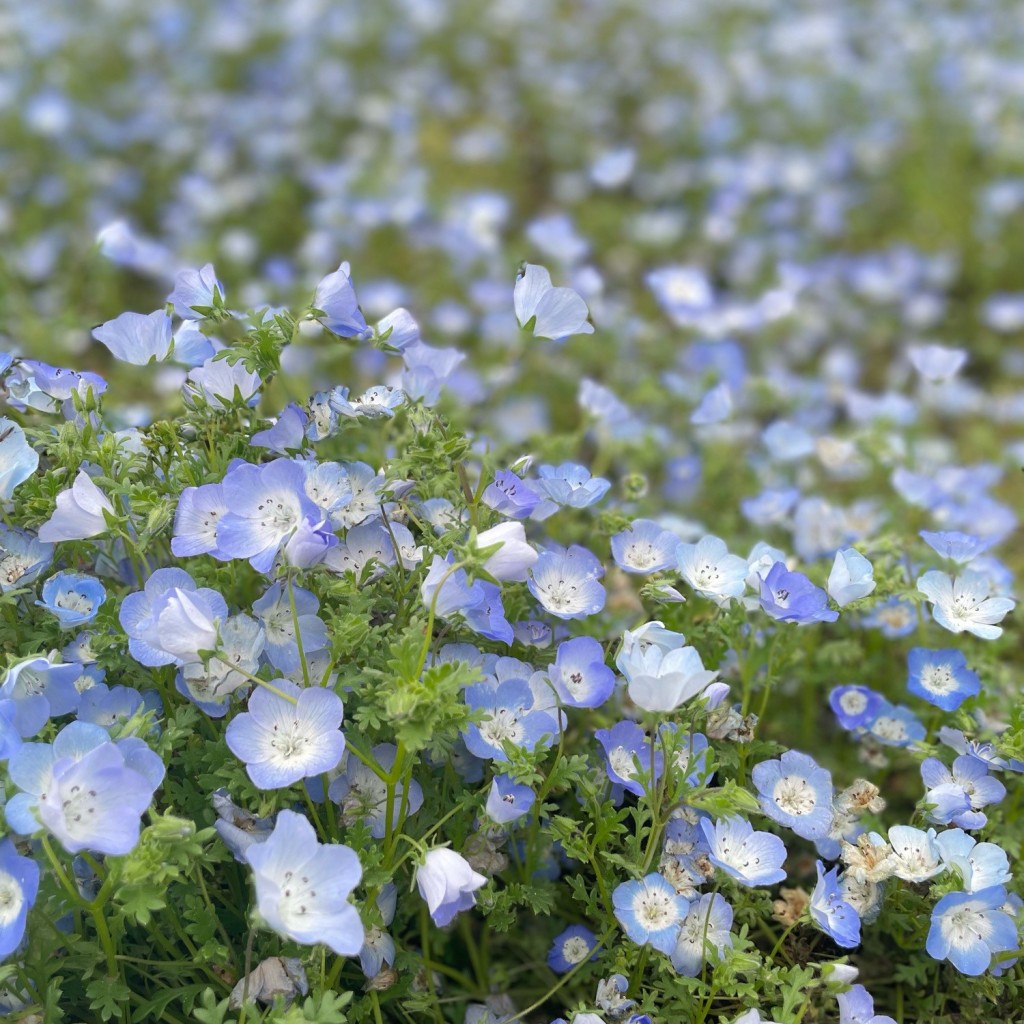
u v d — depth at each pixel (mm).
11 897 470
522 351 811
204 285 558
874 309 1210
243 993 488
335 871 462
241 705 531
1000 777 618
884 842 535
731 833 540
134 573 576
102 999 489
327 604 550
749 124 1560
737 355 872
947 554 607
